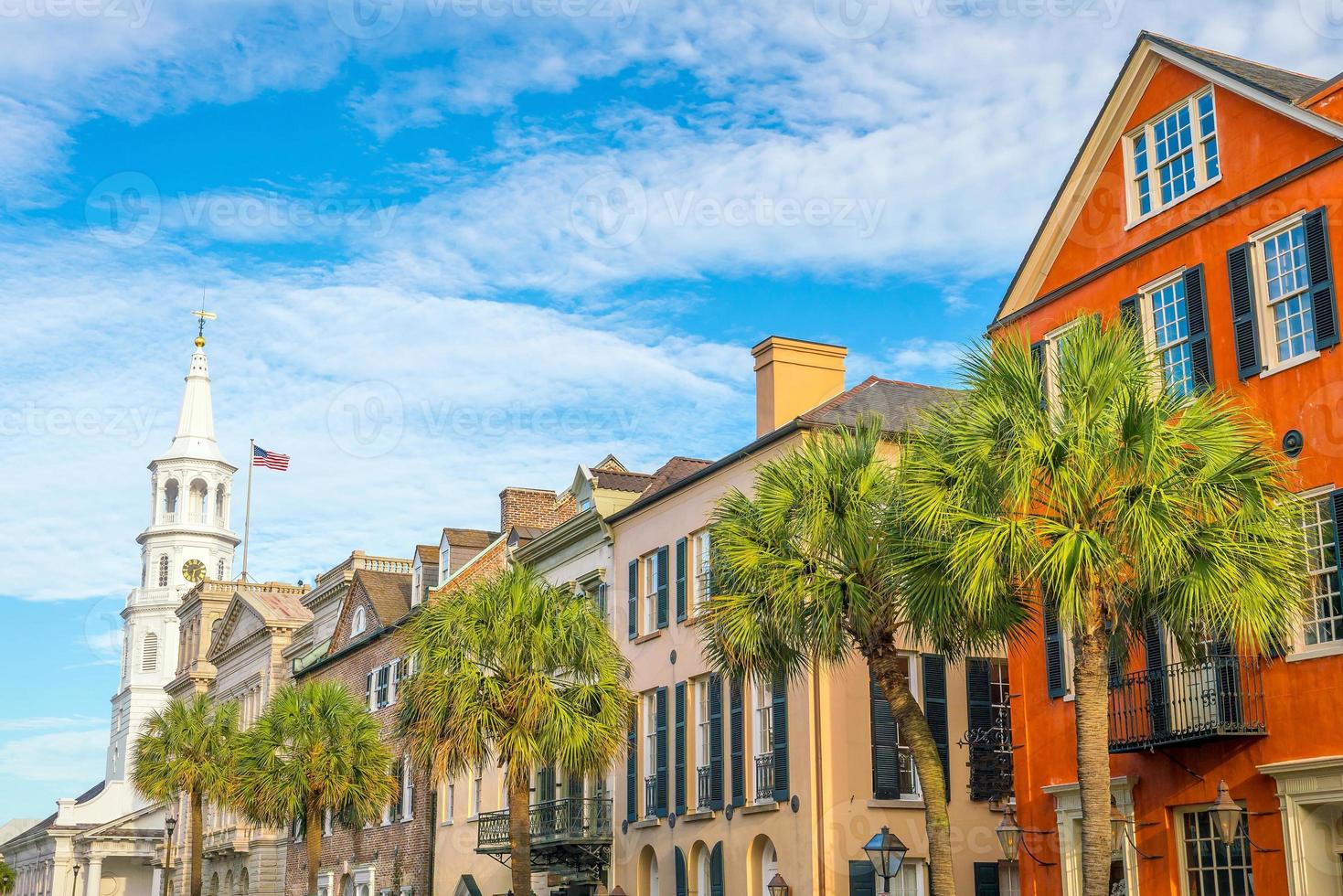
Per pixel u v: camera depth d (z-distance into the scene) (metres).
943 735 27.91
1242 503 16.56
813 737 26.98
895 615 19.78
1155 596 16.86
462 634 27.16
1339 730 18.05
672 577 32.56
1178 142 22.00
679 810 31.17
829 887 26.33
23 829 140.00
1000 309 25.09
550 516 49.06
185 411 116.44
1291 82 21.61
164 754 50.09
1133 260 22.36
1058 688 22.56
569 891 35.66
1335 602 18.58
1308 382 19.23
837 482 19.55
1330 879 18.27
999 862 27.95
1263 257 20.33
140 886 90.56
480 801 41.00
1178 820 20.48
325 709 38.56
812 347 32.41
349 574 55.81
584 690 27.97
